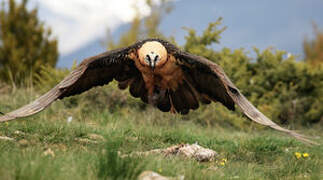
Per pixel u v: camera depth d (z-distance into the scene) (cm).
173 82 1280
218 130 1909
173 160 1020
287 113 2188
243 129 2019
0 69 2947
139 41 1295
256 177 1045
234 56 2300
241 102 978
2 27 3128
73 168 841
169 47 1255
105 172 835
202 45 2209
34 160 862
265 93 2283
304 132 1980
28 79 2481
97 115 1791
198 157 1201
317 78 2345
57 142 1261
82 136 1357
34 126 1368
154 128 1599
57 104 1897
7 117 934
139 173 848
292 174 1132
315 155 1319
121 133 1418
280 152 1359
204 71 1191
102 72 1252
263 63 2384
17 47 3102
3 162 835
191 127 1762
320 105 2267
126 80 1323
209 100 1277
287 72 2342
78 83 1233
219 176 973
